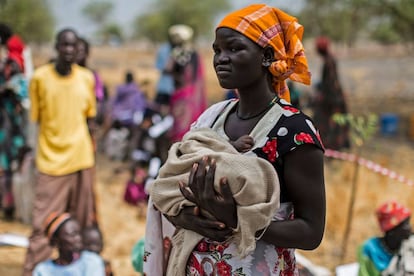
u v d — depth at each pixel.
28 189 7.32
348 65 29.52
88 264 4.90
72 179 6.01
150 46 54.22
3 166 7.50
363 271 4.43
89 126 6.32
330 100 10.44
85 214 6.15
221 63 2.28
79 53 7.55
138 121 11.08
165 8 51.31
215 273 2.31
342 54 33.81
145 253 2.58
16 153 7.45
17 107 7.39
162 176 2.34
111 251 6.83
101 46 53.38
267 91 2.35
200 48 45.25
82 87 6.09
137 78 27.39
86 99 6.15
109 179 10.14
